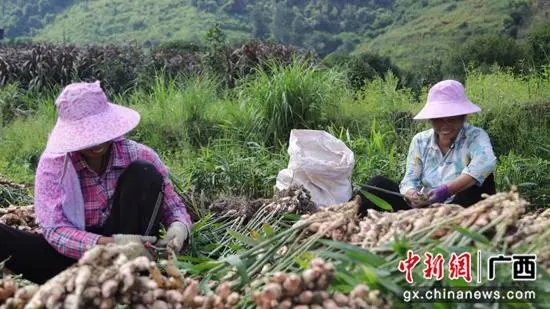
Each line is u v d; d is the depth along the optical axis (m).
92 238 3.65
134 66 14.23
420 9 50.84
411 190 4.52
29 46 15.88
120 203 3.82
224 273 3.12
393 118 9.41
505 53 16.50
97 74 13.60
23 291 2.66
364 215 4.37
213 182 6.75
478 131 4.75
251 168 7.07
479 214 2.94
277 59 12.81
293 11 54.50
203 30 58.41
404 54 43.94
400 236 2.93
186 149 8.92
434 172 4.83
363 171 7.28
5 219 4.37
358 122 9.45
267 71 12.77
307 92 9.32
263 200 4.96
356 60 14.27
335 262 2.90
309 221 3.25
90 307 2.56
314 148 5.74
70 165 3.80
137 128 9.85
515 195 2.98
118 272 2.57
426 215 3.08
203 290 2.93
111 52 14.52
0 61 13.71
